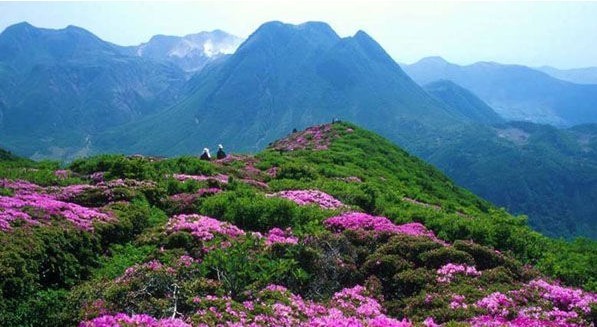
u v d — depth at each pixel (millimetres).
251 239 19766
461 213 41062
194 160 40750
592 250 26844
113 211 23609
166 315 13797
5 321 13695
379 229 22938
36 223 19219
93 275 18344
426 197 44844
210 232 21531
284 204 25484
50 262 17281
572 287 19344
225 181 34688
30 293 15406
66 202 25531
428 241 20609
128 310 13930
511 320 15008
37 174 31516
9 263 15359
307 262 18609
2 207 20609
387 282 18516
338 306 16297
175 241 20406
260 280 16469
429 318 15023
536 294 16891
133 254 20062
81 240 19484
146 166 34469
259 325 13531
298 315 14773
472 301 16234
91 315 13555
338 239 20641
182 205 27719
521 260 23391
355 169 49625
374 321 14539
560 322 14812
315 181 38094
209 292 15375
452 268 18562
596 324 15391
